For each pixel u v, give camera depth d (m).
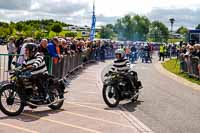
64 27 70.38
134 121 9.37
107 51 39.94
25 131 7.81
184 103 12.63
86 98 12.76
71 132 7.91
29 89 9.42
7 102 9.11
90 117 9.59
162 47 43.00
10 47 18.67
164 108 11.49
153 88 16.72
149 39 90.69
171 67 32.09
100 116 9.78
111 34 81.88
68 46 19.16
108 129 8.35
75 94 13.61
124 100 11.84
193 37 36.59
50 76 9.95
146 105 11.91
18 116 9.24
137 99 13.05
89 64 30.25
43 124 8.54
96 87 15.87
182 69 25.86
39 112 9.87
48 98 9.83
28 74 9.37
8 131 7.74
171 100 13.22
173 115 10.41
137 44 48.16
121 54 11.89
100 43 35.41
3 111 9.07
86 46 29.36
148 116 10.13
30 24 77.06
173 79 21.44
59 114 9.75
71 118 9.34
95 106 11.26
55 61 14.29
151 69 29.02
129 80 11.74
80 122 8.95
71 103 11.58
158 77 22.44
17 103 9.30
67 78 18.77
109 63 32.97
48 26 71.69
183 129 8.73
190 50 22.75
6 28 74.19
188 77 22.70
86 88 15.42
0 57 13.48
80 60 24.94
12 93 9.15
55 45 14.59
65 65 17.25
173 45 53.00
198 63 20.81
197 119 9.95
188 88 17.25
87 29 56.34
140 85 12.59
